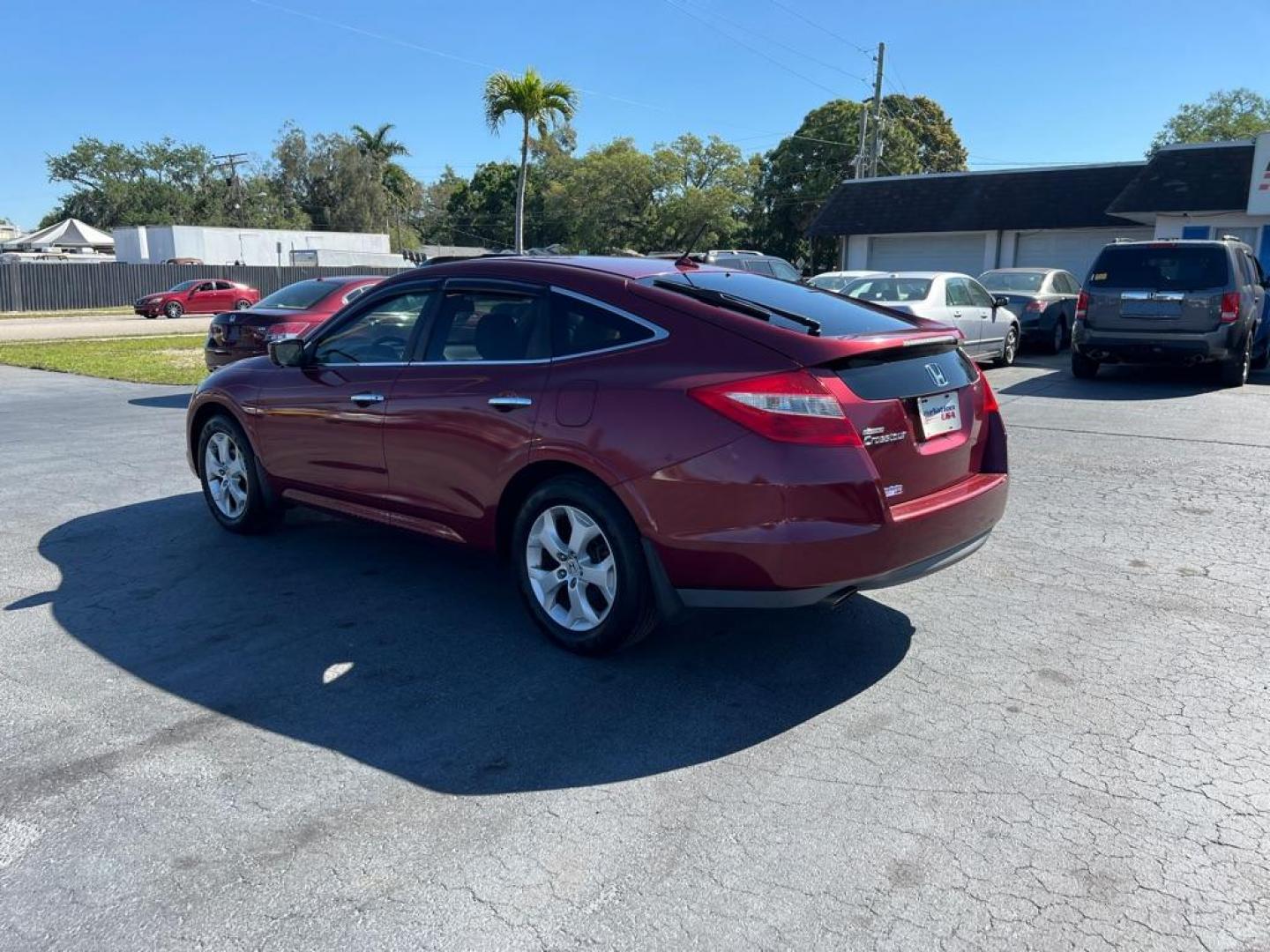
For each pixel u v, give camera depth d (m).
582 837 2.92
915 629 4.52
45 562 5.54
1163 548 5.68
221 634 4.49
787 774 3.27
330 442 5.11
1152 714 3.67
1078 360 12.89
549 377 4.11
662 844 2.89
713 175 60.56
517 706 3.77
